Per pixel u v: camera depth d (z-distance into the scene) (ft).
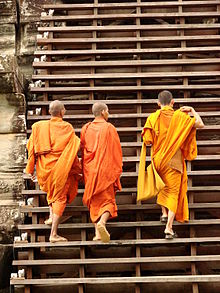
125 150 94.43
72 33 110.22
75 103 98.07
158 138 82.94
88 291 81.66
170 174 82.23
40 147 82.79
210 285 80.89
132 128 94.53
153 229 86.74
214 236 85.56
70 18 111.24
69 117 96.58
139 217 85.61
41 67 102.78
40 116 98.63
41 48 120.47
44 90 99.60
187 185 87.40
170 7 113.70
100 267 83.35
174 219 84.69
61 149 82.43
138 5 113.09
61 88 99.66
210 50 104.99
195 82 104.47
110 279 79.92
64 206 81.92
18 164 97.81
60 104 84.99
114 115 95.86
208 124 105.19
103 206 80.53
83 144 83.71
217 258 81.15
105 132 82.58
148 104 97.96
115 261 81.35
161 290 81.25
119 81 106.42
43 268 83.46
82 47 108.37
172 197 81.92
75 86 107.14
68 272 83.82
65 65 102.78
